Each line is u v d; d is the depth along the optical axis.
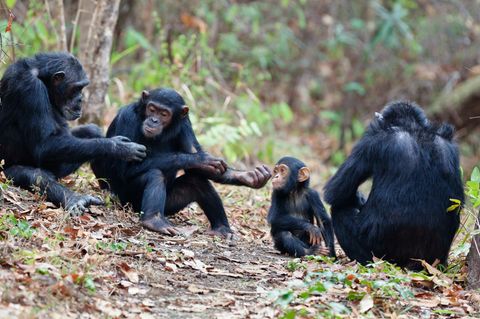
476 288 11.38
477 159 27.08
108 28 17.92
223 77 27.19
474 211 13.92
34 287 8.91
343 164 12.54
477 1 33.19
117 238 11.66
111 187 14.02
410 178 11.91
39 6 21.75
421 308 10.27
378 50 32.38
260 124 24.86
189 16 24.89
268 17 32.72
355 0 33.62
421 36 32.62
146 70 23.52
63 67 13.36
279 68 32.47
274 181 13.04
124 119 13.77
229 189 18.09
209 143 20.38
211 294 10.16
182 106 13.68
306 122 31.33
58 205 12.80
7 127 13.16
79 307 8.84
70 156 12.93
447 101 27.56
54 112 13.52
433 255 12.12
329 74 32.62
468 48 32.06
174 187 13.80
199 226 14.23
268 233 15.19
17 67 13.23
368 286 10.30
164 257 11.28
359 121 31.12
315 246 12.70
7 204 12.19
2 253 9.70
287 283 10.76
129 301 9.44
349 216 12.56
